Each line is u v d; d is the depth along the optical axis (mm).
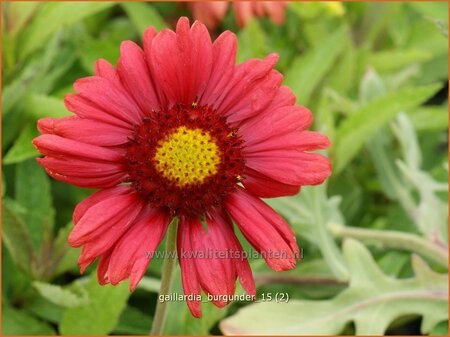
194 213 168
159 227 163
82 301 211
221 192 168
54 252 230
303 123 167
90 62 275
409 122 276
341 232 245
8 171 261
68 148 154
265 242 159
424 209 258
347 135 255
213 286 157
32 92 253
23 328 226
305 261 264
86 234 152
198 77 168
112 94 165
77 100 161
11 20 251
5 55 253
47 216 238
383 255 264
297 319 221
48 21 256
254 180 170
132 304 261
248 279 164
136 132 167
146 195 167
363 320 227
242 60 267
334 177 274
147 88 168
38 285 216
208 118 169
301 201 241
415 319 278
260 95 169
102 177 161
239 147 169
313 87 270
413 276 256
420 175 265
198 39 166
